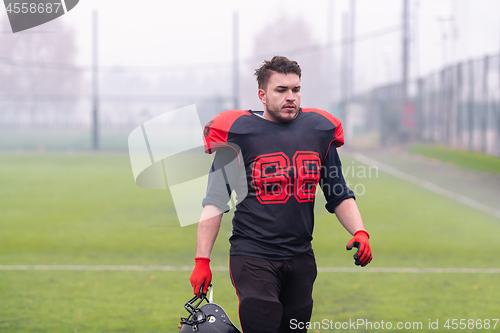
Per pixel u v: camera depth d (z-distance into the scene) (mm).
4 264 21609
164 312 15531
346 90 98500
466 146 62719
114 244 25844
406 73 81938
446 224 32062
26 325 14266
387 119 88188
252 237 9133
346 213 9594
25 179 54125
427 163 65312
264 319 8781
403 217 34531
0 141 116188
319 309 15828
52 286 18266
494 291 17812
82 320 14750
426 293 17562
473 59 60062
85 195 43375
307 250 9367
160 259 22719
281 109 9219
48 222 31828
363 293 17547
